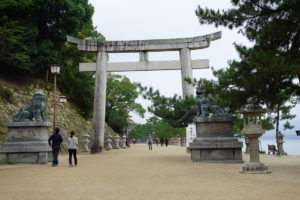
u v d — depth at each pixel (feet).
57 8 70.08
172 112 49.49
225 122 39.70
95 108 66.85
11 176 25.39
